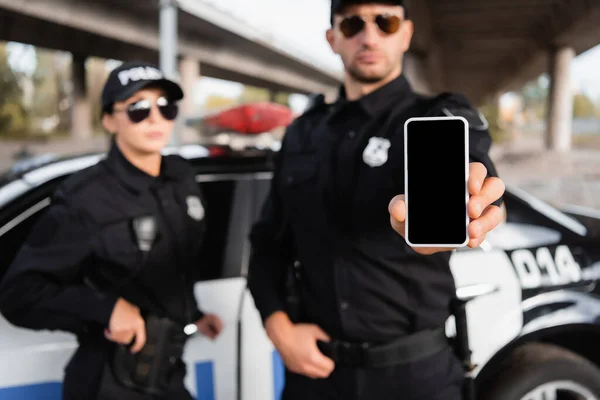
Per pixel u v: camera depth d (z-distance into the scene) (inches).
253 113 80.3
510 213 88.0
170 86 56.3
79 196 52.0
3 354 63.2
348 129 50.8
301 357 50.7
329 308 50.3
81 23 786.2
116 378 53.4
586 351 81.5
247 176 80.9
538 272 80.0
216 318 67.8
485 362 76.2
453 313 51.3
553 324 77.5
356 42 49.9
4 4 692.7
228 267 75.4
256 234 58.1
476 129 44.1
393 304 48.4
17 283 50.4
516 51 993.5
